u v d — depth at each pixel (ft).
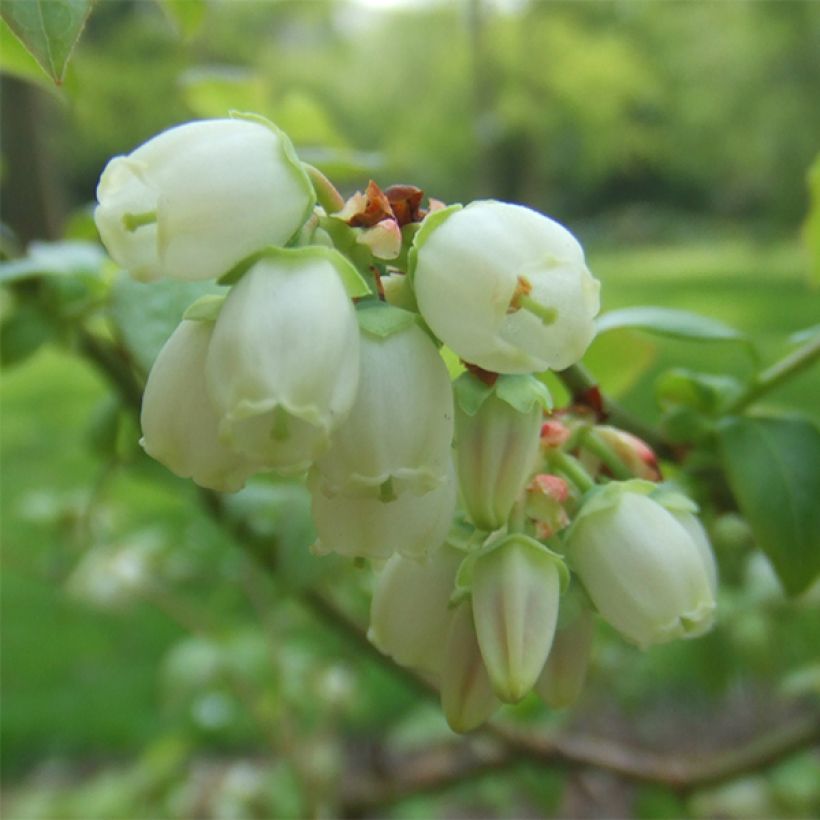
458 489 0.25
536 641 0.25
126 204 0.23
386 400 0.23
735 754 0.54
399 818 0.72
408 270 0.23
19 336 0.41
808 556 0.33
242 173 0.22
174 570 0.69
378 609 0.27
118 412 0.49
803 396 2.03
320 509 0.24
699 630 0.27
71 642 1.23
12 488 1.73
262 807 0.68
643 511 0.27
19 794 0.96
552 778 0.65
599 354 0.40
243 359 0.21
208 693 0.71
